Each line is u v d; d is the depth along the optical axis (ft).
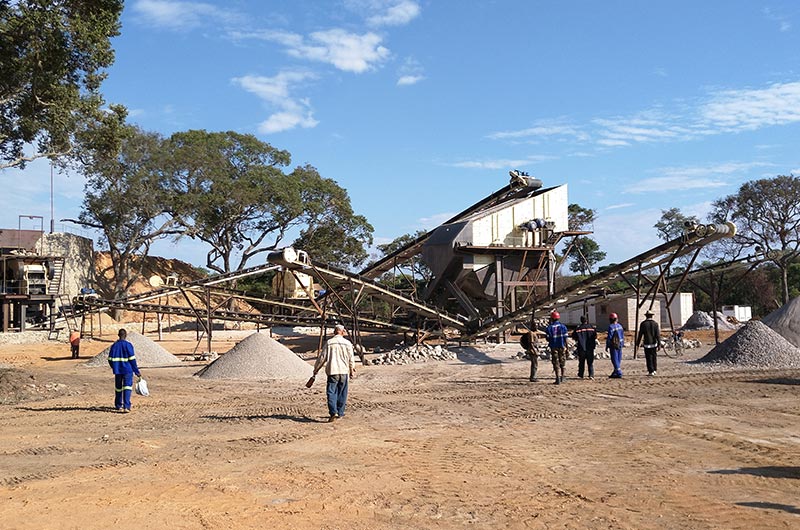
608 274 86.07
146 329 169.68
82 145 89.97
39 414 45.42
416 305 97.81
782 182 212.02
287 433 36.63
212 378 69.41
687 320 161.79
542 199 122.11
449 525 20.16
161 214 188.96
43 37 73.05
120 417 43.78
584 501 22.29
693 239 77.10
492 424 38.34
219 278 105.60
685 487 23.67
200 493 24.38
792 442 31.45
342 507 22.26
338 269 87.40
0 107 80.94
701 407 42.57
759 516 20.16
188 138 196.34
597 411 42.14
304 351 115.44
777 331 83.10
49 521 21.17
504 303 116.47
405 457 29.86
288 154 212.64
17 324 153.58
